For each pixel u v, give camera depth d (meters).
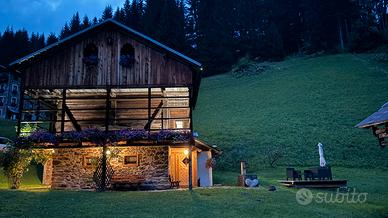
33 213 12.07
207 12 84.00
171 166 22.05
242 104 51.88
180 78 19.64
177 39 73.75
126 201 14.18
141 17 81.56
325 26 76.44
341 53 70.88
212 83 67.75
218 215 12.09
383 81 49.75
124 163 19.31
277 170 29.80
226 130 41.84
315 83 54.47
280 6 85.31
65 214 12.00
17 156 17.70
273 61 76.00
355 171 27.44
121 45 20.14
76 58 19.89
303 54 76.62
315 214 12.86
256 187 19.00
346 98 46.09
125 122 22.11
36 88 19.41
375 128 13.08
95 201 14.16
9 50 84.12
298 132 38.19
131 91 21.30
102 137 17.64
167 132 17.89
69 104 22.48
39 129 20.59
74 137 17.64
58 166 19.31
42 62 19.84
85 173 19.19
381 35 71.12
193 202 14.07
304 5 80.19
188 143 18.08
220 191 16.55
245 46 79.69
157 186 18.98
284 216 12.37
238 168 31.84
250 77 66.75
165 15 75.25
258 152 34.50
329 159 31.05
